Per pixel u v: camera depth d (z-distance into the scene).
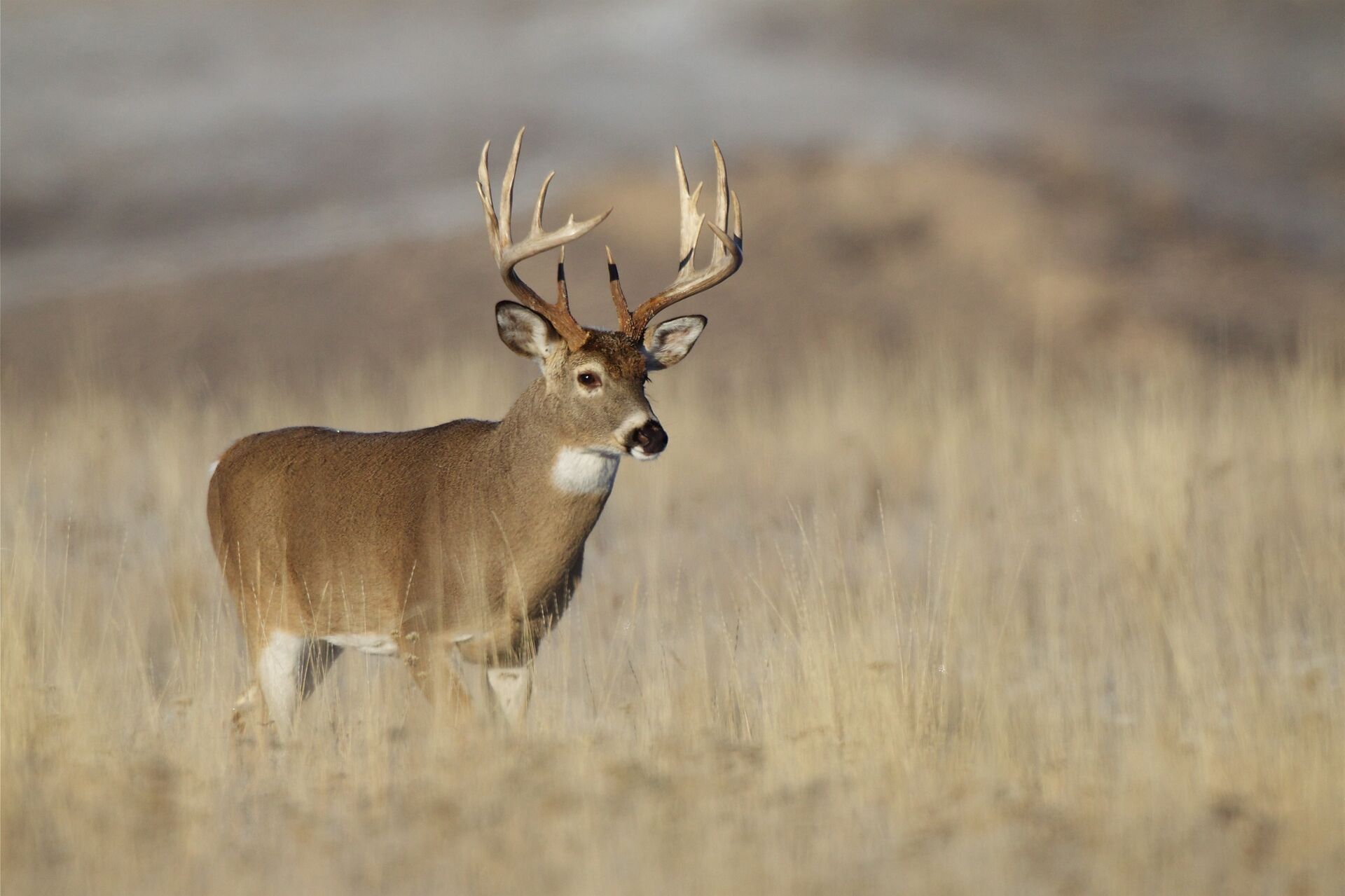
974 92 133.38
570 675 20.09
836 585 23.25
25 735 16.48
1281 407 35.28
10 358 60.47
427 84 140.38
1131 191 82.19
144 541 27.09
